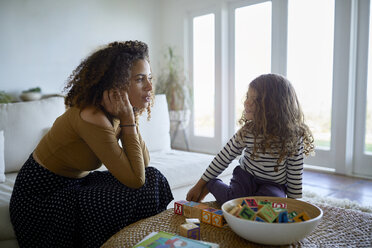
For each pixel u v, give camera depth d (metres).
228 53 4.08
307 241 0.84
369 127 2.98
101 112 1.14
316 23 3.20
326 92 3.18
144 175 1.19
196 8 4.29
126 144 1.19
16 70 3.71
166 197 1.32
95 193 1.16
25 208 1.16
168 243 0.77
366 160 3.02
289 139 1.22
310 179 2.96
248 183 1.27
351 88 2.99
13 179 1.70
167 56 4.77
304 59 3.33
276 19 3.50
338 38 2.98
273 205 0.98
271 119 1.24
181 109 4.14
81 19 4.14
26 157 1.83
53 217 1.14
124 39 4.52
